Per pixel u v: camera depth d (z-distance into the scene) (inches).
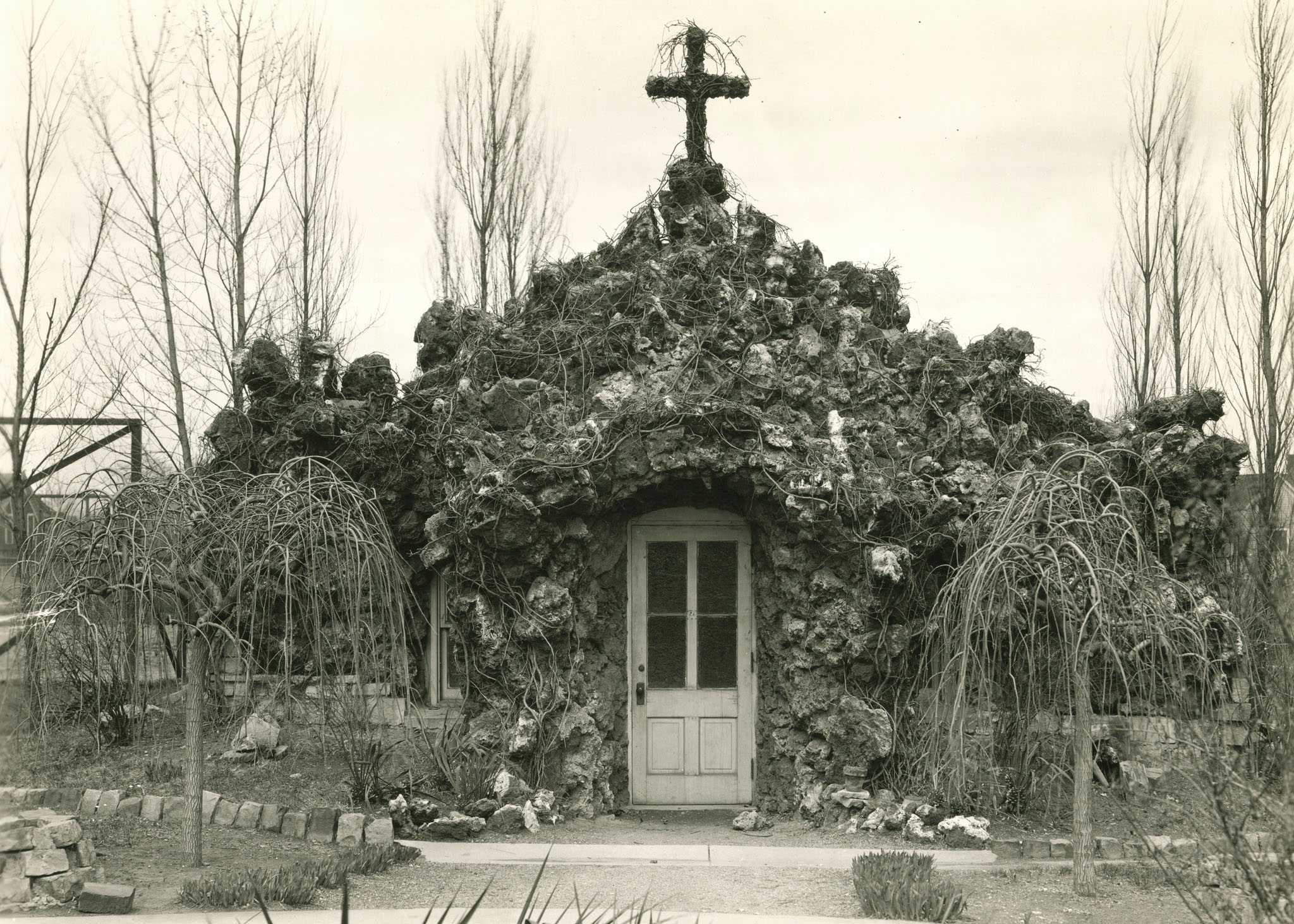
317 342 513.7
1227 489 316.8
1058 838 397.7
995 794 409.1
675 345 481.1
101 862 347.3
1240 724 381.1
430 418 491.5
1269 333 592.4
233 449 491.5
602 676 464.1
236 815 392.8
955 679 398.9
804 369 488.4
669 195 534.3
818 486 438.6
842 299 521.3
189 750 351.6
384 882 349.4
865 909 325.7
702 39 531.8
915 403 498.0
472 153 779.4
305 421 479.5
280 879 327.3
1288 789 256.7
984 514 397.4
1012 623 364.5
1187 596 418.6
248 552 360.8
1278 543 306.3
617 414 456.1
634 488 453.4
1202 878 331.0
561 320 506.6
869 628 448.1
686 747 470.3
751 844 406.6
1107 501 445.1
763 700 470.0
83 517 386.0
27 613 369.4
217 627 355.9
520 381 486.3
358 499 385.1
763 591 468.4
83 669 451.5
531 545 444.5
